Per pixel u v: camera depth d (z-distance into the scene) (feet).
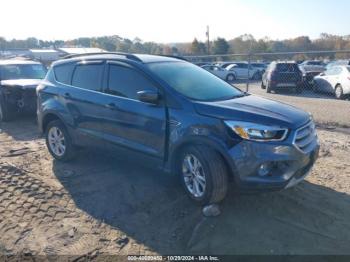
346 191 14.69
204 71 16.89
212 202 12.76
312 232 11.69
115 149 15.85
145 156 14.64
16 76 32.60
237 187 12.34
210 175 12.34
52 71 19.39
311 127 13.32
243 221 12.31
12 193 14.89
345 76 47.57
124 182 15.88
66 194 14.78
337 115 33.45
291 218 12.52
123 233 11.87
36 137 25.08
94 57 17.34
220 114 12.40
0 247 11.12
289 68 55.83
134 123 14.73
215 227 11.97
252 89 64.54
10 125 29.43
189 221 12.45
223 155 12.18
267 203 13.48
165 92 13.87
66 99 17.72
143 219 12.72
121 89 15.48
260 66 104.32
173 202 13.83
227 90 15.60
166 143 13.75
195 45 197.47
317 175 16.46
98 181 16.06
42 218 12.86
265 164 11.83
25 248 11.06
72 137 17.88
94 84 16.71
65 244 11.28
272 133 11.82
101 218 12.83
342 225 12.09
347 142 22.58
